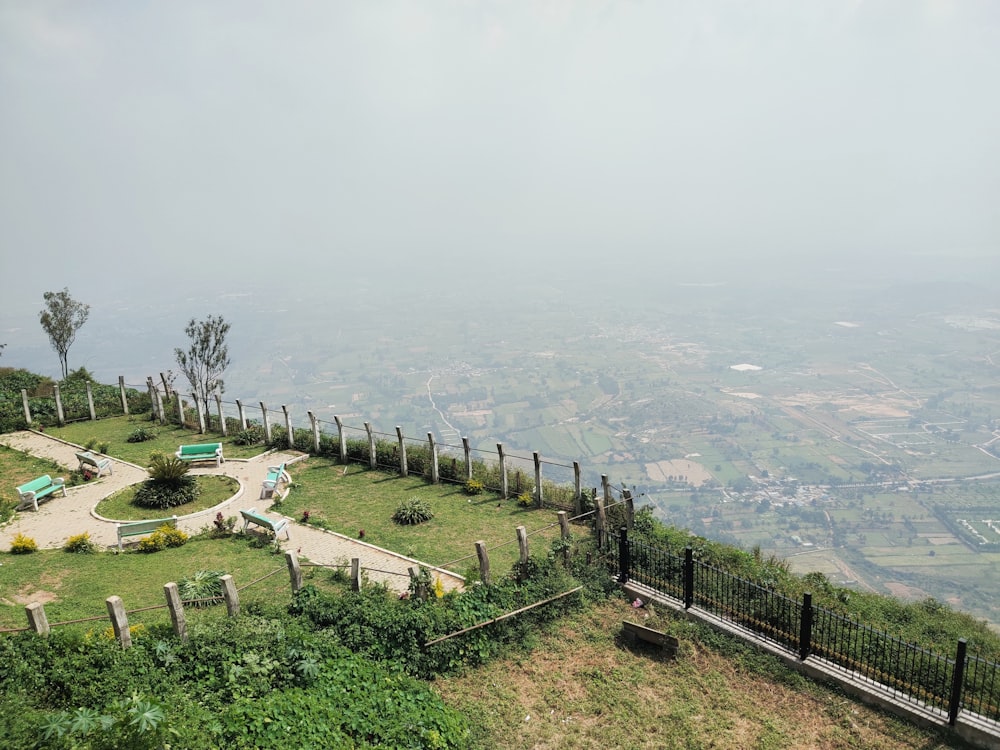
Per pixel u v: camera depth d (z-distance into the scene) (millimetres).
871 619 14891
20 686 9844
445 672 12711
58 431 30328
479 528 19891
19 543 17969
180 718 9242
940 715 11086
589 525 19484
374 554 18156
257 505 22281
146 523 19031
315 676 11125
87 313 38812
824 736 11156
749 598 14383
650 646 13703
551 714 11734
